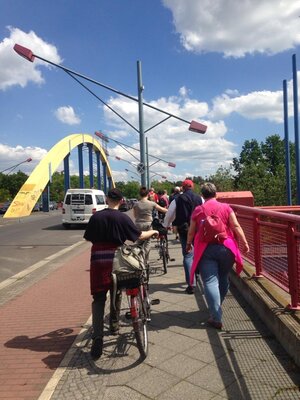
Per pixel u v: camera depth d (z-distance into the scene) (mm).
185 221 6727
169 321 5293
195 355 4184
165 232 8492
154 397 3424
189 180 7000
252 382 3539
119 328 5086
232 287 6699
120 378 3811
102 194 25719
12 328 5586
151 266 9352
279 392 3346
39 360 4453
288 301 4824
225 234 4926
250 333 4645
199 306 5910
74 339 5039
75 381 3811
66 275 9328
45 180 52625
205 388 3508
